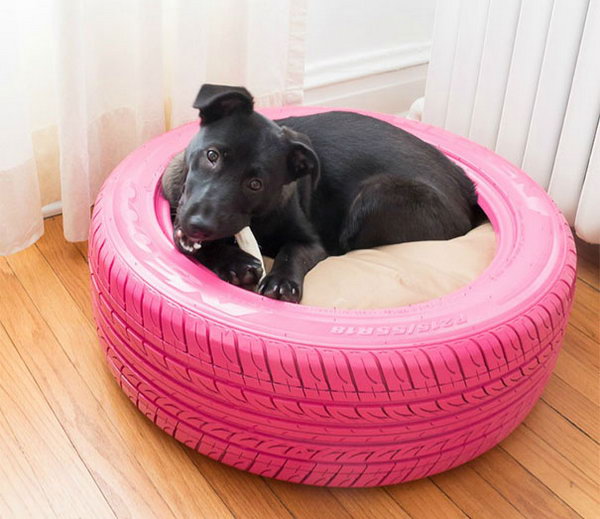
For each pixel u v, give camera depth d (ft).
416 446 5.08
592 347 6.76
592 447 5.83
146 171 6.26
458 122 8.20
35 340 6.34
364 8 8.82
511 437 5.86
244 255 5.62
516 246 5.83
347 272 5.79
